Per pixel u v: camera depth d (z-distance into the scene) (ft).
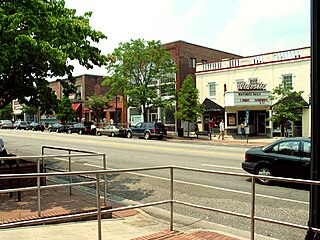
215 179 38.37
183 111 105.70
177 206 27.78
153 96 111.04
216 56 151.33
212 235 18.80
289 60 98.89
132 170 17.33
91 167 46.78
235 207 27.14
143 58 110.73
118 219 23.27
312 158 14.29
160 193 32.27
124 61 111.86
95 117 167.32
